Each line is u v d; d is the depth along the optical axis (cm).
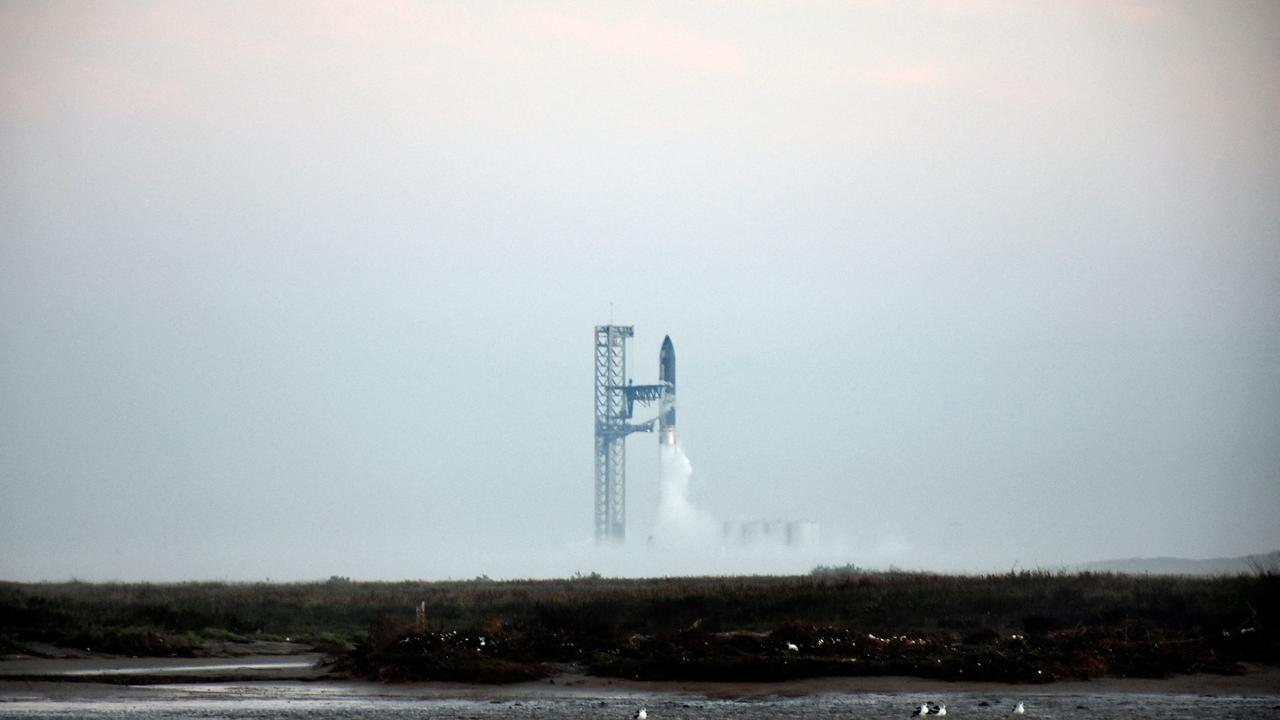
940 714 17400
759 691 19975
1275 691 19988
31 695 19400
